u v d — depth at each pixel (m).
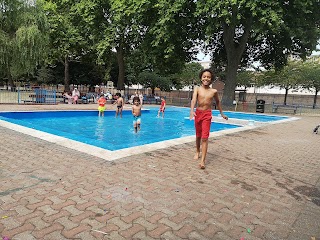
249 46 26.77
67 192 3.25
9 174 3.77
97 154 5.00
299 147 7.38
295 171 4.93
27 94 19.27
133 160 4.79
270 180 4.29
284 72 31.30
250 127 11.05
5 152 4.89
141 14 20.95
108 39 22.75
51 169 4.07
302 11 18.11
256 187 3.91
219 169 4.70
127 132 10.81
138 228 2.54
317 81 30.50
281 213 3.08
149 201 3.15
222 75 35.06
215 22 18.39
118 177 3.89
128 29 23.77
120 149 5.49
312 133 10.56
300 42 22.14
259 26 17.59
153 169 4.38
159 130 11.90
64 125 12.02
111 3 22.58
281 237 2.54
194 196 3.41
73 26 26.45
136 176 3.98
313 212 3.15
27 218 2.59
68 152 5.05
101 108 14.96
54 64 34.34
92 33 25.09
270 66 28.36
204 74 4.84
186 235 2.47
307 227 2.77
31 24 19.59
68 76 33.06
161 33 19.58
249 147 6.90
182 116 17.73
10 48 18.98
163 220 2.73
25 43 18.83
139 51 25.84
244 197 3.50
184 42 22.56
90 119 14.23
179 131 11.80
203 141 4.66
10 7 19.09
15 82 38.31
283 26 17.66
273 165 5.26
